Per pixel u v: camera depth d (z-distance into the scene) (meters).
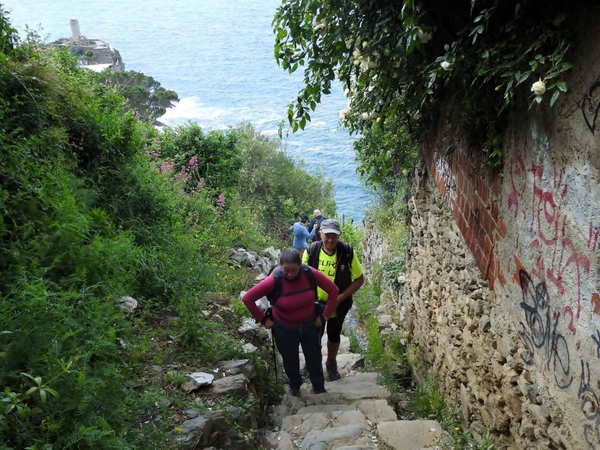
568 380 2.74
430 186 6.19
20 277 3.89
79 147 6.39
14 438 2.80
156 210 7.03
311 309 5.16
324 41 4.05
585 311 2.52
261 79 119.88
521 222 3.33
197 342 4.99
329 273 5.76
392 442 4.52
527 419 3.33
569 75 2.56
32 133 5.59
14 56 5.97
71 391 3.10
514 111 3.37
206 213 9.64
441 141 5.27
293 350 5.29
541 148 2.96
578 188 2.54
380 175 7.82
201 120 68.31
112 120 7.10
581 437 2.61
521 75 2.64
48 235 4.48
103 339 3.87
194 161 11.25
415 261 6.98
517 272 3.42
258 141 22.55
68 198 4.89
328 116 70.38
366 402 5.29
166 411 3.79
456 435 4.51
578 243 2.56
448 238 5.25
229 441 3.88
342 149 54.03
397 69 3.99
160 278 5.78
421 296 6.53
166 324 5.27
